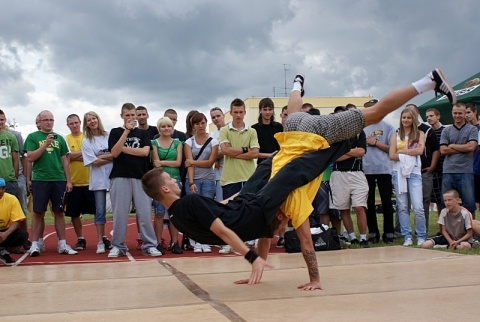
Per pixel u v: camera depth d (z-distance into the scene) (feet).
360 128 15.87
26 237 25.05
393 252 23.17
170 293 15.43
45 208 27.09
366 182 27.32
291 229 26.32
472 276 16.61
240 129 27.02
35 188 26.96
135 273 19.49
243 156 26.68
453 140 27.50
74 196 29.25
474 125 29.50
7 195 24.95
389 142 28.63
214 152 27.66
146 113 29.30
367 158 28.48
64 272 20.16
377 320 11.59
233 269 19.90
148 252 26.43
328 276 17.48
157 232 27.86
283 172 14.82
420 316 11.85
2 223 24.62
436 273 17.34
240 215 14.25
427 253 22.48
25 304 14.60
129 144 26.16
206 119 27.84
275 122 28.40
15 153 28.55
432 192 30.78
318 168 15.17
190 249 29.27
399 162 27.02
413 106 27.25
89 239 35.42
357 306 12.97
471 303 12.98
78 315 13.05
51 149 27.17
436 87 16.42
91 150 27.68
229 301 13.96
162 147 27.91
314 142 15.26
